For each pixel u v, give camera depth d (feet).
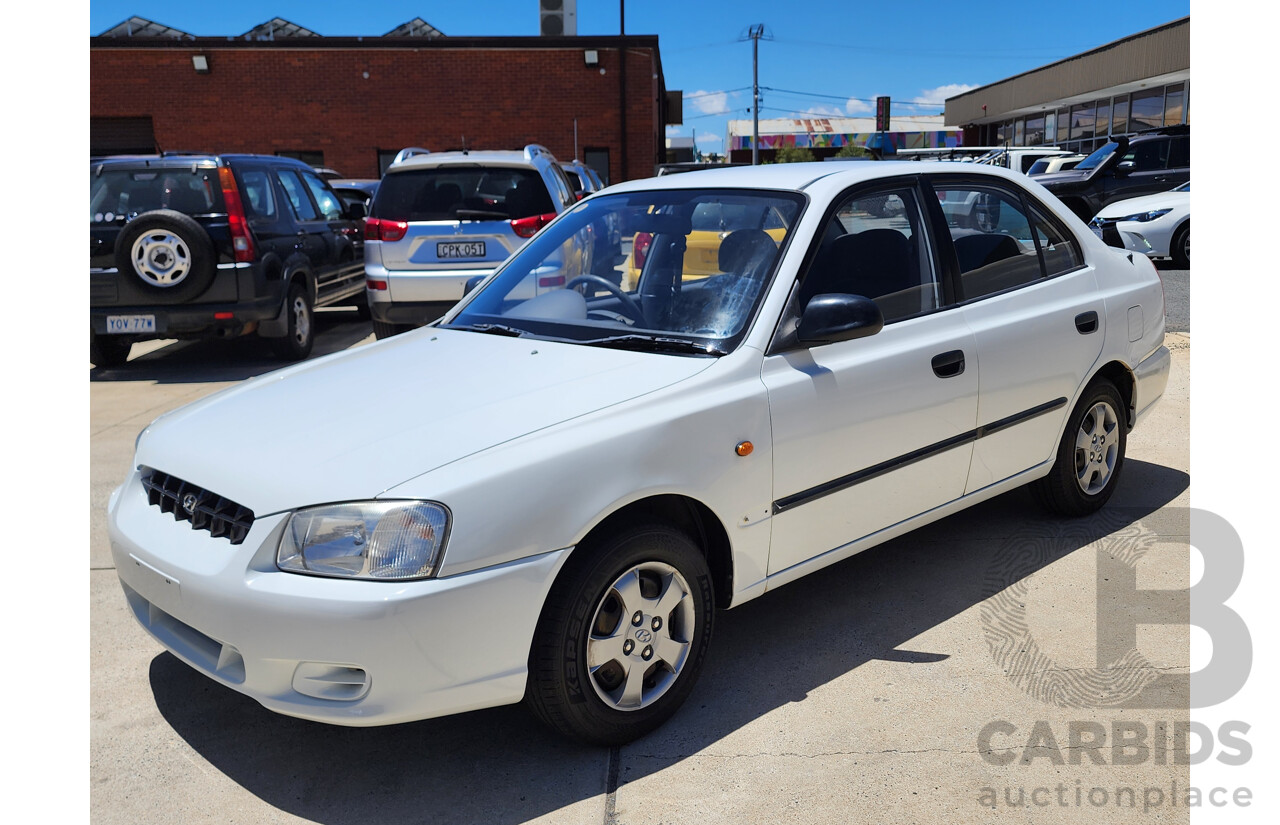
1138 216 42.14
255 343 33.78
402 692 7.93
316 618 7.82
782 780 8.66
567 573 8.56
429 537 7.92
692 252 11.24
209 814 8.53
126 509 9.78
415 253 26.99
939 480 11.84
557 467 8.46
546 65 70.95
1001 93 115.75
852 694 10.03
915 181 12.08
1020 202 13.33
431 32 80.12
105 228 26.68
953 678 10.26
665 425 9.11
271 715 10.13
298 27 79.20
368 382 10.30
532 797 8.59
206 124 71.77
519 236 26.84
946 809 8.20
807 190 11.23
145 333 27.07
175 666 11.19
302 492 8.20
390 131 71.97
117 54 70.64
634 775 8.83
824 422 10.34
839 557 10.96
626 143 71.77
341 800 8.67
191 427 9.89
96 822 8.41
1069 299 13.39
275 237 28.55
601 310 11.37
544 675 8.57
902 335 11.28
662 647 9.36
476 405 9.27
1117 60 85.61
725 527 9.64
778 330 10.21
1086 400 13.74
